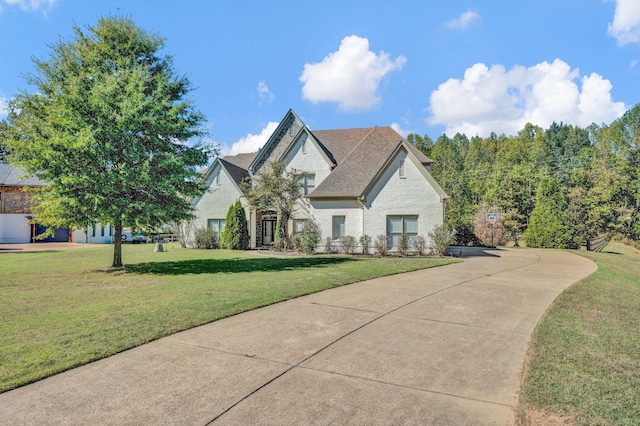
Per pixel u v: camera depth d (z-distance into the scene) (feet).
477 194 171.01
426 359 16.30
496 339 19.08
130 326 20.94
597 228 119.24
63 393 13.08
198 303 26.50
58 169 44.32
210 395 12.91
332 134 94.58
